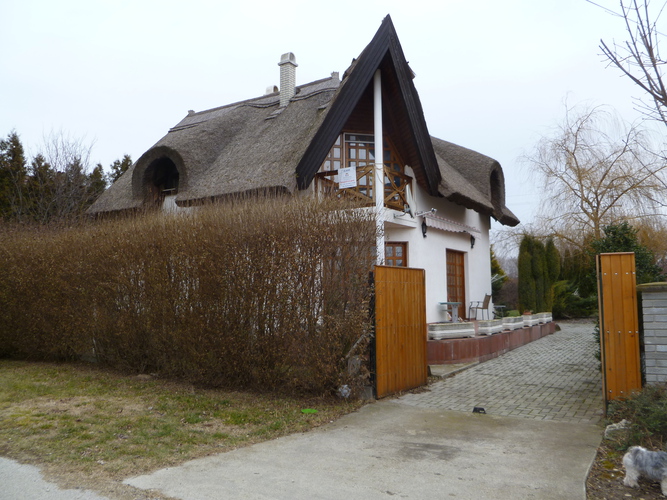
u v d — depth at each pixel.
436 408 6.91
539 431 5.79
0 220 16.22
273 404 6.91
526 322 14.62
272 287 7.12
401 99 12.09
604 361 6.06
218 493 4.03
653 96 4.75
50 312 10.62
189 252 7.94
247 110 17.98
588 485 4.25
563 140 19.28
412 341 8.33
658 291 5.70
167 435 5.56
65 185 24.31
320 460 4.81
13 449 5.14
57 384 8.52
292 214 7.18
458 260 15.74
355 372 7.16
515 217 19.02
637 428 5.04
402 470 4.54
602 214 18.47
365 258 7.29
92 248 9.71
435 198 14.34
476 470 4.54
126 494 4.02
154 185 15.62
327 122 11.49
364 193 13.02
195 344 7.88
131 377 8.99
